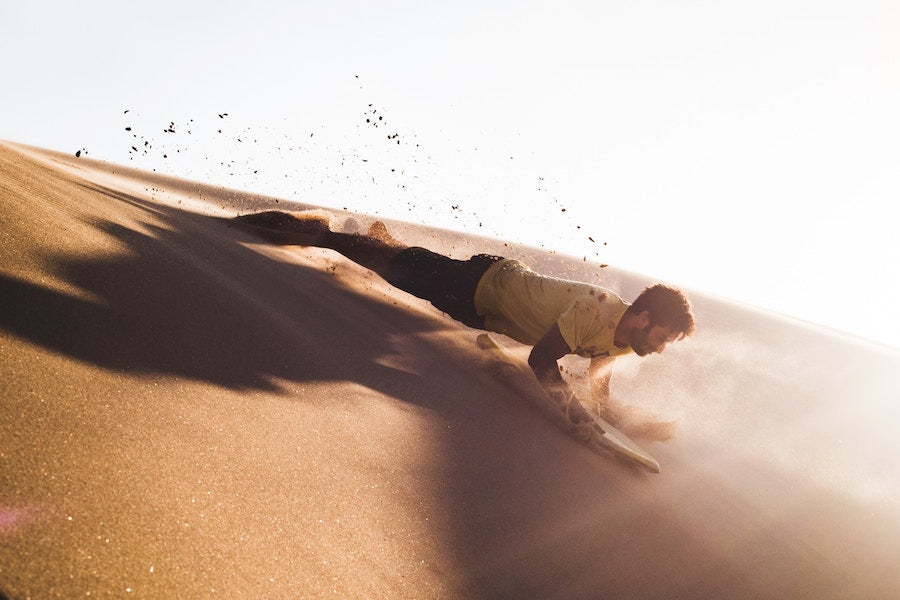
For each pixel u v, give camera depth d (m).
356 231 5.60
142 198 5.72
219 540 1.18
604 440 2.89
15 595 0.84
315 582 1.20
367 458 1.82
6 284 1.75
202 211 6.94
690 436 3.94
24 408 1.25
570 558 1.76
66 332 1.67
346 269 5.59
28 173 3.27
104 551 1.00
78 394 1.40
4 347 1.43
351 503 1.55
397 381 2.76
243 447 1.55
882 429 6.35
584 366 5.16
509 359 3.99
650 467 2.79
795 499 3.09
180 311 2.27
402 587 1.33
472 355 3.90
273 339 2.48
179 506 1.21
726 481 3.09
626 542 1.99
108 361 1.64
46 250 2.15
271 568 1.18
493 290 3.73
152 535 1.09
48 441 1.19
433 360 3.44
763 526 2.57
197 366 1.90
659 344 3.18
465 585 1.44
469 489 1.93
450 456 2.12
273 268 4.22
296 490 1.48
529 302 3.59
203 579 1.06
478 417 2.70
